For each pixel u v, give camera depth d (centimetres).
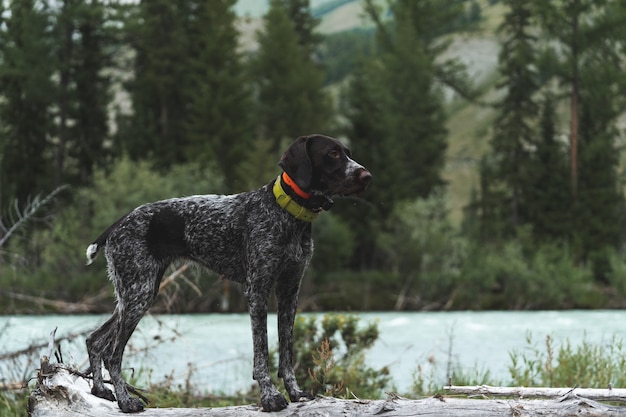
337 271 4672
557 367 916
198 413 529
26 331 1487
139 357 1123
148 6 5822
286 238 549
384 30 7125
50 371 574
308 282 4444
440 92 6638
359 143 5441
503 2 6250
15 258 1095
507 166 6044
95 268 3519
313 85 5988
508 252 4553
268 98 6012
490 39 14962
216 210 569
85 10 5519
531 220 6038
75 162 5856
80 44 5809
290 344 569
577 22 6119
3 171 5050
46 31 5528
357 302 4319
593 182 6025
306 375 926
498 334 2356
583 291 4469
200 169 5103
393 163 5438
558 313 3881
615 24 6003
